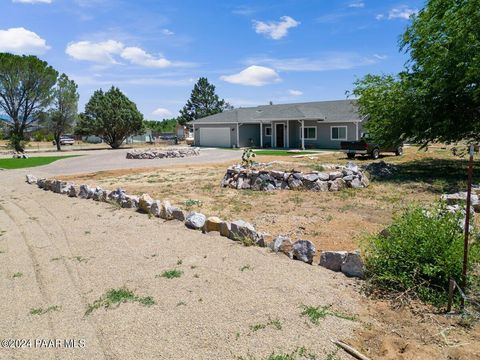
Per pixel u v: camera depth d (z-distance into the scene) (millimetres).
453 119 14391
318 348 3086
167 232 6625
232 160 22469
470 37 12266
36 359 3105
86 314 3811
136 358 3055
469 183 3768
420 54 14367
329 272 4625
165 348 3170
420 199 9219
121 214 8188
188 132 56938
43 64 40125
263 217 7762
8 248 6160
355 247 5672
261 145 34906
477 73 12086
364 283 4301
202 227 6645
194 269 4867
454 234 4191
